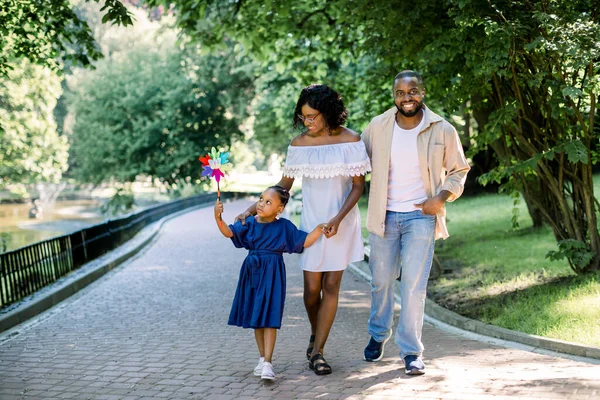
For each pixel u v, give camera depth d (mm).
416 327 5215
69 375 5641
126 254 14961
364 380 5078
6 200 45531
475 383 4930
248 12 13656
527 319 7070
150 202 47688
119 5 9305
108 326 7891
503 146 9820
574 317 6809
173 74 36844
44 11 10773
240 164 53344
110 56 49594
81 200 50875
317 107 5152
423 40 8938
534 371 5289
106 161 36656
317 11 13750
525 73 8180
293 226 5215
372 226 5344
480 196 23312
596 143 9172
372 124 5355
